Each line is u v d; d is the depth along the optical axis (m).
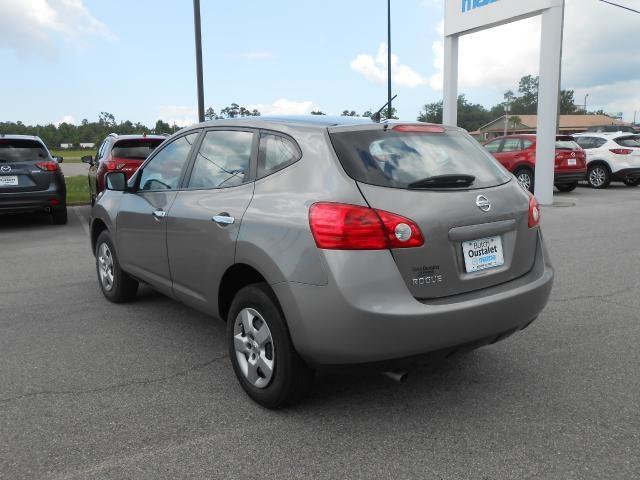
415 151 3.15
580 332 4.44
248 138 3.56
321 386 3.52
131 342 4.31
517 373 3.68
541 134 13.11
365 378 3.63
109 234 5.12
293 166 3.13
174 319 4.86
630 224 10.06
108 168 10.54
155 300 5.42
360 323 2.70
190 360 3.96
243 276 3.48
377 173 2.90
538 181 13.34
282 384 3.05
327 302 2.75
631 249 7.75
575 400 3.30
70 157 55.31
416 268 2.82
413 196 2.88
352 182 2.84
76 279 6.28
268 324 3.09
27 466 2.66
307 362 2.97
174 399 3.35
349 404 3.28
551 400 3.30
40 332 4.54
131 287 5.19
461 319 2.85
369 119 3.43
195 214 3.67
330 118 3.46
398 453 2.76
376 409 3.21
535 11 13.05
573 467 2.62
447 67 16.09
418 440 2.87
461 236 2.95
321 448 2.81
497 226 3.12
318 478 2.56
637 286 5.81
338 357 2.80
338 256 2.73
